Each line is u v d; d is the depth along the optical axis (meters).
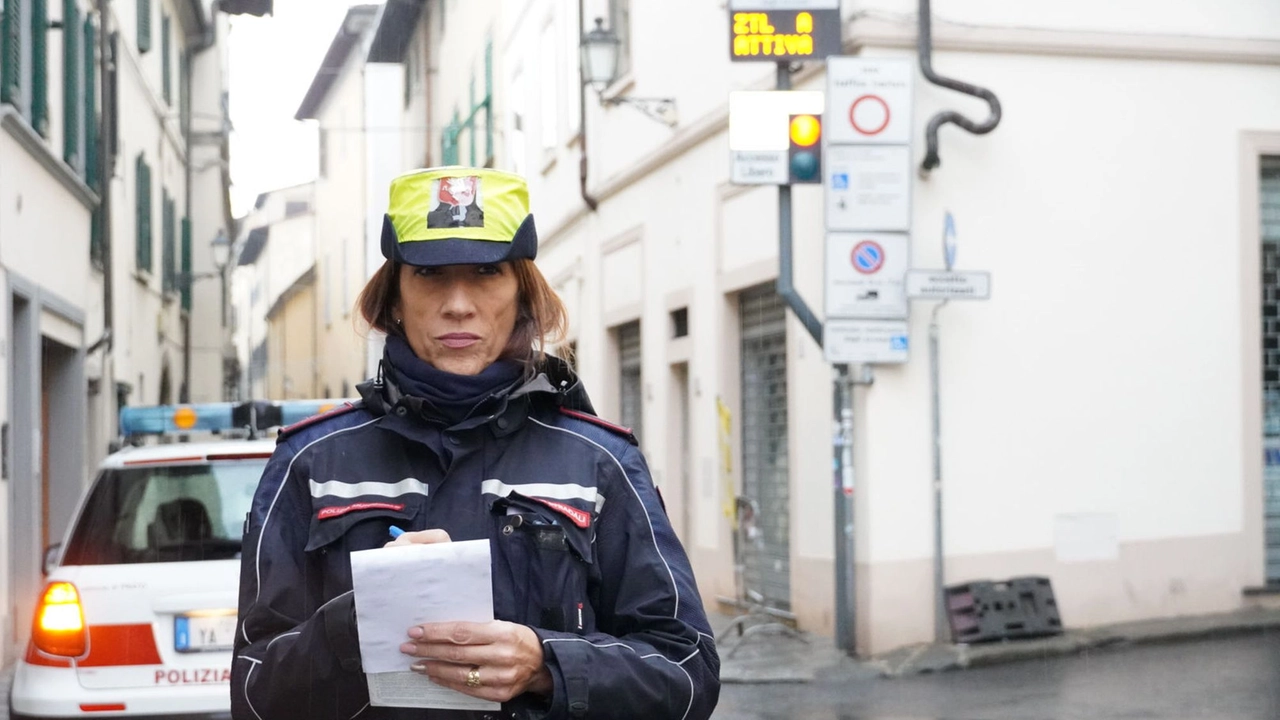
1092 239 11.31
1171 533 11.48
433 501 2.39
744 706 8.95
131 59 20.05
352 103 23.69
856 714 8.53
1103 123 11.34
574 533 2.39
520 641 2.21
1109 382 11.34
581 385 2.61
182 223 26.94
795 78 12.10
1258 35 11.65
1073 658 10.36
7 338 11.84
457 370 2.46
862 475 10.77
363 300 2.63
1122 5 11.35
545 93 20.97
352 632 2.21
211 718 6.10
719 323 13.68
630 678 2.29
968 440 10.98
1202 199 11.59
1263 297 11.95
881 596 10.67
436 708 2.23
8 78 11.95
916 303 10.88
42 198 13.41
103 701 6.05
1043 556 11.14
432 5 27.16
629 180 16.39
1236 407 11.66
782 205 10.56
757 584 13.14
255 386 34.62
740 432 13.51
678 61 14.62
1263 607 11.70
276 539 2.39
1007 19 11.12
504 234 2.45
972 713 8.43
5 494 11.83
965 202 11.02
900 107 10.52
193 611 6.16
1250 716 8.07
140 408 7.55
